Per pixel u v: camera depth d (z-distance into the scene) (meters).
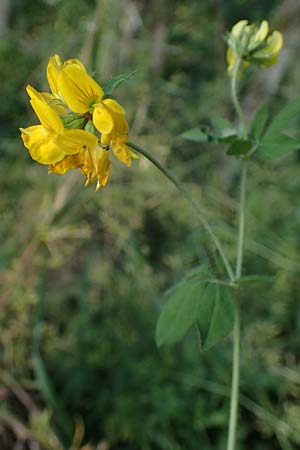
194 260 0.45
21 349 0.38
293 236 0.46
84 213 0.44
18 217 0.43
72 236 0.40
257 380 0.38
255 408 0.37
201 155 0.48
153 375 0.37
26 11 0.54
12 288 0.39
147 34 0.50
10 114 0.47
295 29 0.57
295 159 0.51
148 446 0.35
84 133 0.22
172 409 0.36
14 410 0.36
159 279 0.42
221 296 0.25
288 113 0.26
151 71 0.49
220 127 0.27
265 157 0.26
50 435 0.34
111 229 0.43
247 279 0.25
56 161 0.23
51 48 0.47
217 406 0.38
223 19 0.61
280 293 0.43
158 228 0.46
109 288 0.41
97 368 0.38
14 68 0.48
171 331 0.24
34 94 0.22
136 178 0.44
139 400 0.36
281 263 0.43
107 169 0.23
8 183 0.43
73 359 0.38
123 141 0.23
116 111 0.22
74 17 0.50
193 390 0.37
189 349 0.38
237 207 0.47
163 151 0.45
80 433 0.35
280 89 0.57
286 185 0.50
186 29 0.54
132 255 0.42
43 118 0.23
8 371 0.37
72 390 0.37
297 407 0.37
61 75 0.22
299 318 0.42
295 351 0.42
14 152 0.45
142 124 0.45
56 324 0.40
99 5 0.42
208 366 0.38
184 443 0.36
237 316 0.25
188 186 0.46
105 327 0.39
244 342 0.40
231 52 0.28
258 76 0.56
